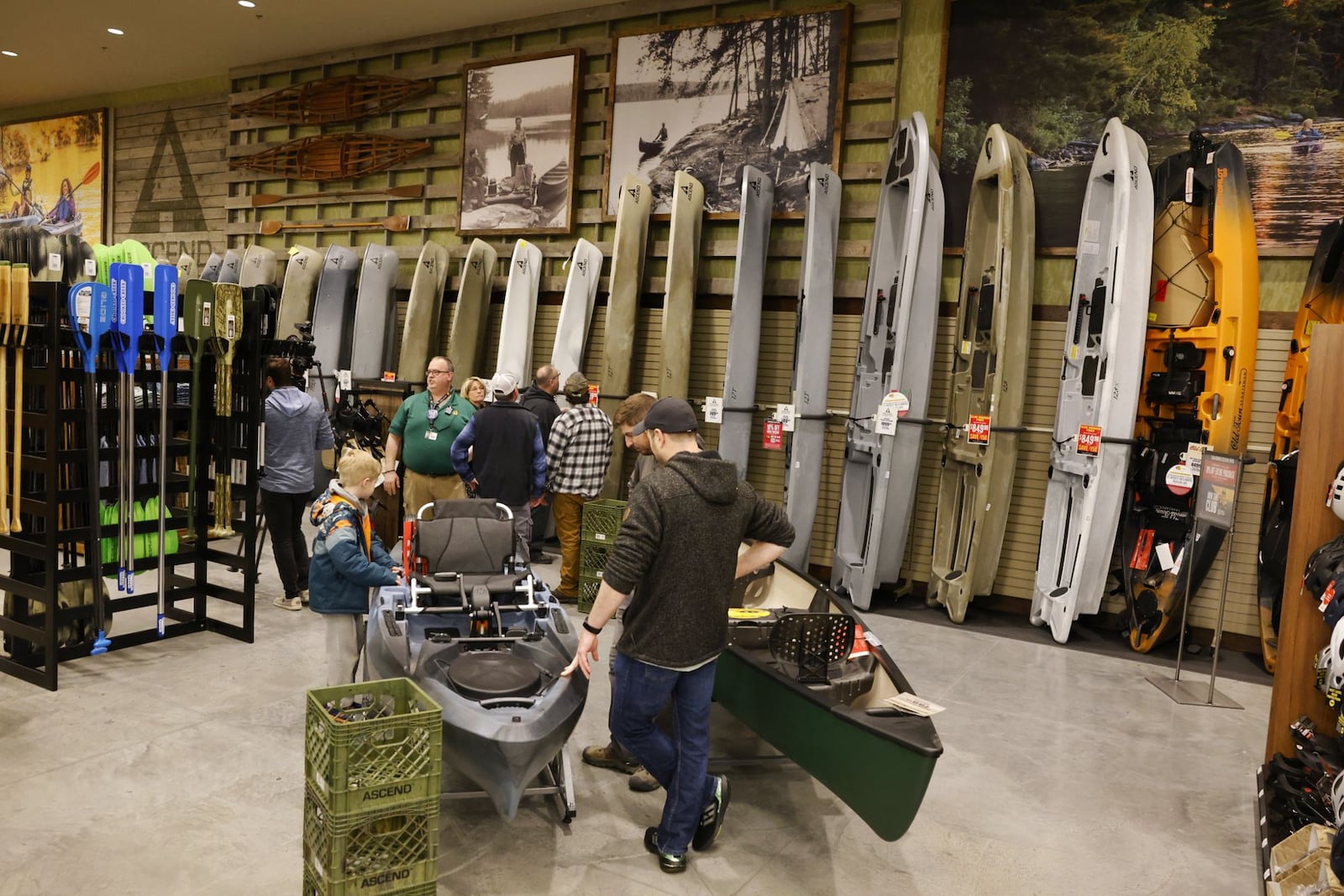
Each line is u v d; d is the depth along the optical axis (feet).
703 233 21.93
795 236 20.83
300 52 28.27
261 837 8.74
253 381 13.83
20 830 8.63
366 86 27.30
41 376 11.87
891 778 8.00
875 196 19.89
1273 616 15.28
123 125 33.63
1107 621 17.71
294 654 13.92
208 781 9.80
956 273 19.04
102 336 12.69
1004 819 9.91
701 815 8.81
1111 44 17.53
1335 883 7.43
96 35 27.40
